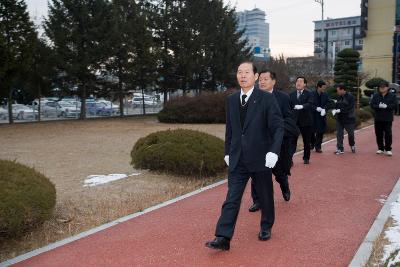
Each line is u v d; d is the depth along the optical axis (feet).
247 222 19.10
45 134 59.47
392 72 127.95
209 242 15.34
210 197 23.72
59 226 19.45
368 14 133.59
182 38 102.42
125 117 98.73
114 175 29.84
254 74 15.93
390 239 16.66
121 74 93.86
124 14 94.27
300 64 136.98
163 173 29.53
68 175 30.45
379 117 38.11
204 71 109.40
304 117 32.68
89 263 15.20
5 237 17.53
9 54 69.15
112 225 19.10
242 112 15.90
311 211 20.75
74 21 85.61
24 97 100.53
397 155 38.42
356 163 34.14
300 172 30.35
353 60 95.86
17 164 20.36
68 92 90.27
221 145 29.40
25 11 73.05
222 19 111.14
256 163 15.67
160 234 17.89
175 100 80.23
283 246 16.33
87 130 65.31
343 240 16.93
